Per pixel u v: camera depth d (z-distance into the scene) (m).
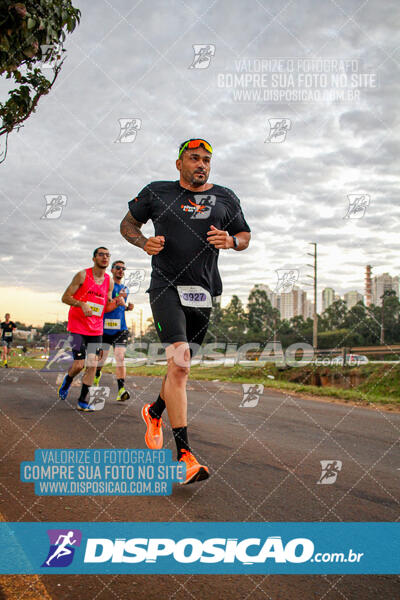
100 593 1.60
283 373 14.01
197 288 2.95
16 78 2.40
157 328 2.94
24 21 1.93
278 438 4.15
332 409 6.57
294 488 2.72
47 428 4.18
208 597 1.60
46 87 2.75
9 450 3.36
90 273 5.33
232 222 3.13
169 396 2.75
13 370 11.98
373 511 2.39
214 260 3.04
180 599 1.58
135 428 4.27
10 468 2.94
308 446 3.86
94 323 5.38
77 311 5.36
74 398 6.35
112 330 6.21
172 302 2.90
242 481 2.83
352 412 6.32
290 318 45.66
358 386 11.80
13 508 2.29
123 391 6.20
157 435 3.19
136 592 1.61
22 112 2.78
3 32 1.93
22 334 37.69
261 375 14.03
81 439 3.76
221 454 3.48
